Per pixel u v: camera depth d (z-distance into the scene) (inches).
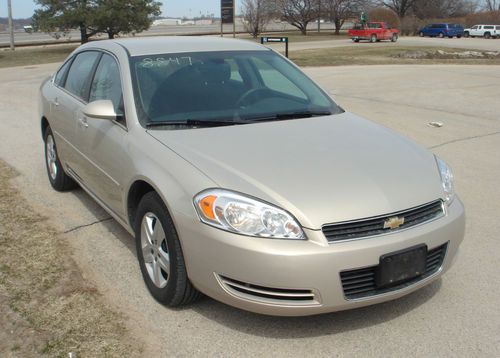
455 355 115.7
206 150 130.3
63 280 144.6
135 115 147.5
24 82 687.7
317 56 1083.3
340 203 113.6
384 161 131.3
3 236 173.3
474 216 198.2
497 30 2180.1
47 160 230.8
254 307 113.0
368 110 438.0
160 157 130.7
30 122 388.5
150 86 154.9
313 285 109.0
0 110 449.7
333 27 3521.2
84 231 179.9
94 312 129.2
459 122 387.5
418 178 127.3
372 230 114.0
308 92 176.2
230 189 114.9
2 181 235.1
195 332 122.8
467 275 151.0
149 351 115.5
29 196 215.8
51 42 1801.2
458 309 133.3
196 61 169.0
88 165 173.8
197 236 115.0
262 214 110.6
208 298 136.3
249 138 138.4
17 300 133.7
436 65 879.1
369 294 114.8
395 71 768.3
